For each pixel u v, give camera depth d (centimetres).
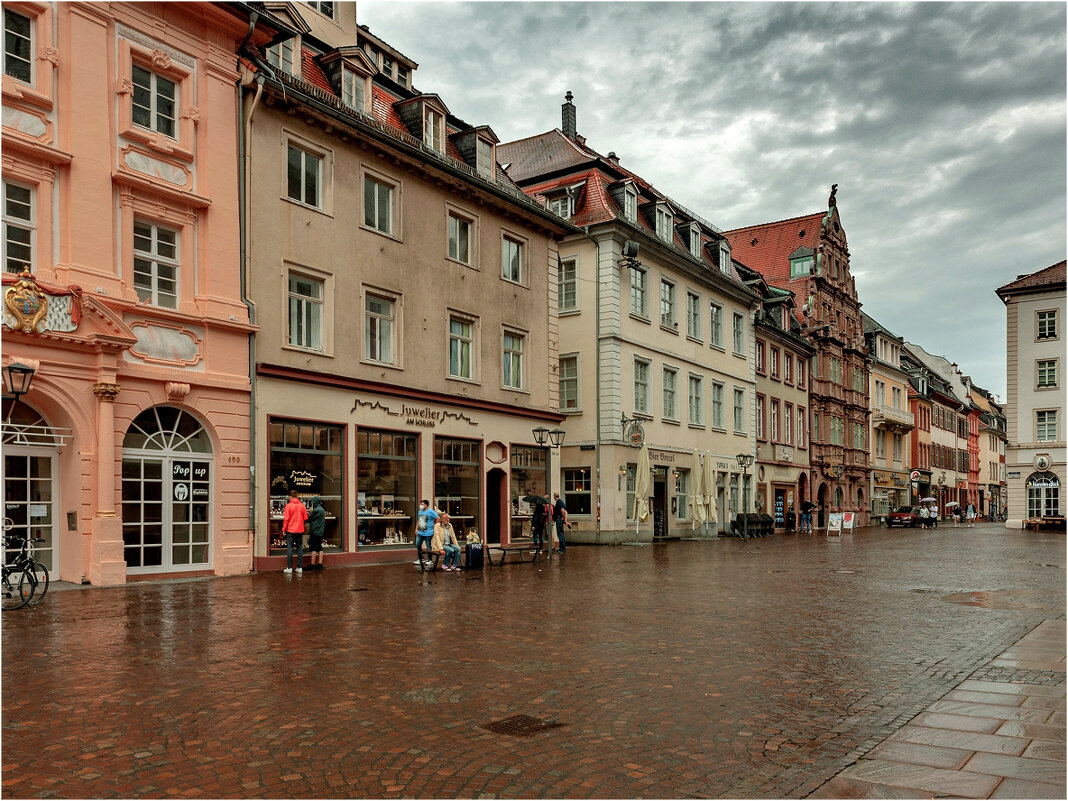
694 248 3975
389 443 2306
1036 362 5097
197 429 1819
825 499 5575
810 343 5344
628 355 3372
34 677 810
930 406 8238
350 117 2175
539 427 2783
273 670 848
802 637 1067
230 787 520
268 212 1994
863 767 558
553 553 2702
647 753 590
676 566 2183
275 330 1991
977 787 517
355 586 1628
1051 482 5031
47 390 1528
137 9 1728
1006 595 1546
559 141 3806
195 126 1838
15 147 1511
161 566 1734
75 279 1579
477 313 2645
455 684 795
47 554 1577
